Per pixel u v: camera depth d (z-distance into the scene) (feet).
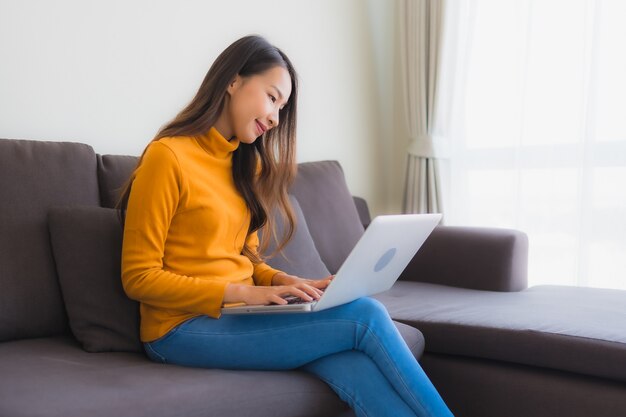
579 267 8.66
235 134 5.16
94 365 4.38
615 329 5.31
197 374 4.26
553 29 8.89
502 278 7.32
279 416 4.21
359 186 10.43
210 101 5.05
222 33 8.15
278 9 8.95
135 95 7.20
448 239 7.86
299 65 9.32
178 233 4.79
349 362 4.43
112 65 6.97
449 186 10.09
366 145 10.54
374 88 10.66
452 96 9.84
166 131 4.99
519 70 9.25
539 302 6.49
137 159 6.32
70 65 6.60
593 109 8.49
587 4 8.52
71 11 6.59
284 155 5.56
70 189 5.57
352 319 4.41
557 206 8.98
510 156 9.44
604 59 8.45
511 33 9.37
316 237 7.74
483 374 5.79
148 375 4.15
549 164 9.02
